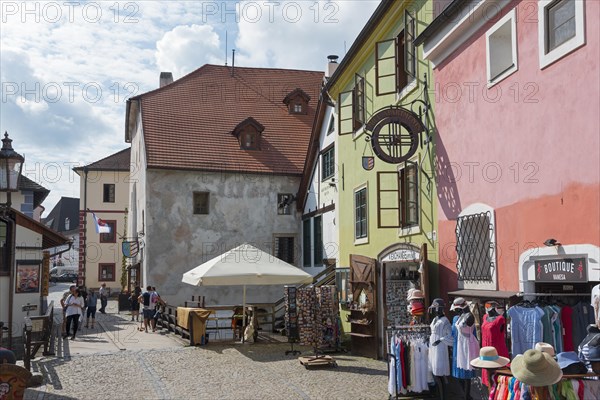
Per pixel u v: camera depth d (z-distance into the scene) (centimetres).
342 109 1870
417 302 1173
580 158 798
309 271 2450
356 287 1498
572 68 816
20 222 1938
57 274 6794
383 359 1361
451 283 1152
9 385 745
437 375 934
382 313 1359
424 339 971
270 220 2641
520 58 940
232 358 1411
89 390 1057
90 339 1848
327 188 2220
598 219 759
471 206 1079
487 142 1034
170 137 2688
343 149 1855
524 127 927
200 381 1134
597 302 720
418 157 1309
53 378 1164
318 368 1248
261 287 2622
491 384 751
